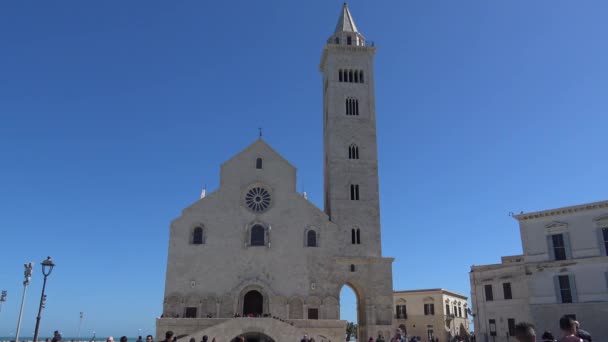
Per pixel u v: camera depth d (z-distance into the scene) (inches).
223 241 3157.0
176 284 3043.8
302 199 3309.5
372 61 3784.5
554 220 2898.6
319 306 3095.5
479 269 3390.7
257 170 3339.1
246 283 3070.9
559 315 2760.8
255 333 2829.7
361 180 3444.9
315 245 3225.9
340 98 3627.0
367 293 3159.5
